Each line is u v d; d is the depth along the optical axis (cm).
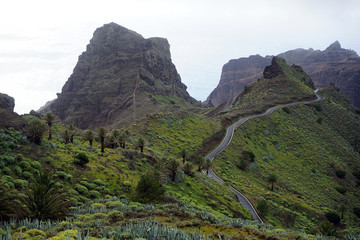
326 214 6400
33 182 2333
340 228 6134
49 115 4644
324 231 2916
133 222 1509
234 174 7788
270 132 11894
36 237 1142
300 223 5488
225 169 7962
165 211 1923
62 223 1388
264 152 10206
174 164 4688
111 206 2230
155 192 2834
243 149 9725
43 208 1658
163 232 1057
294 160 10288
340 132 14200
